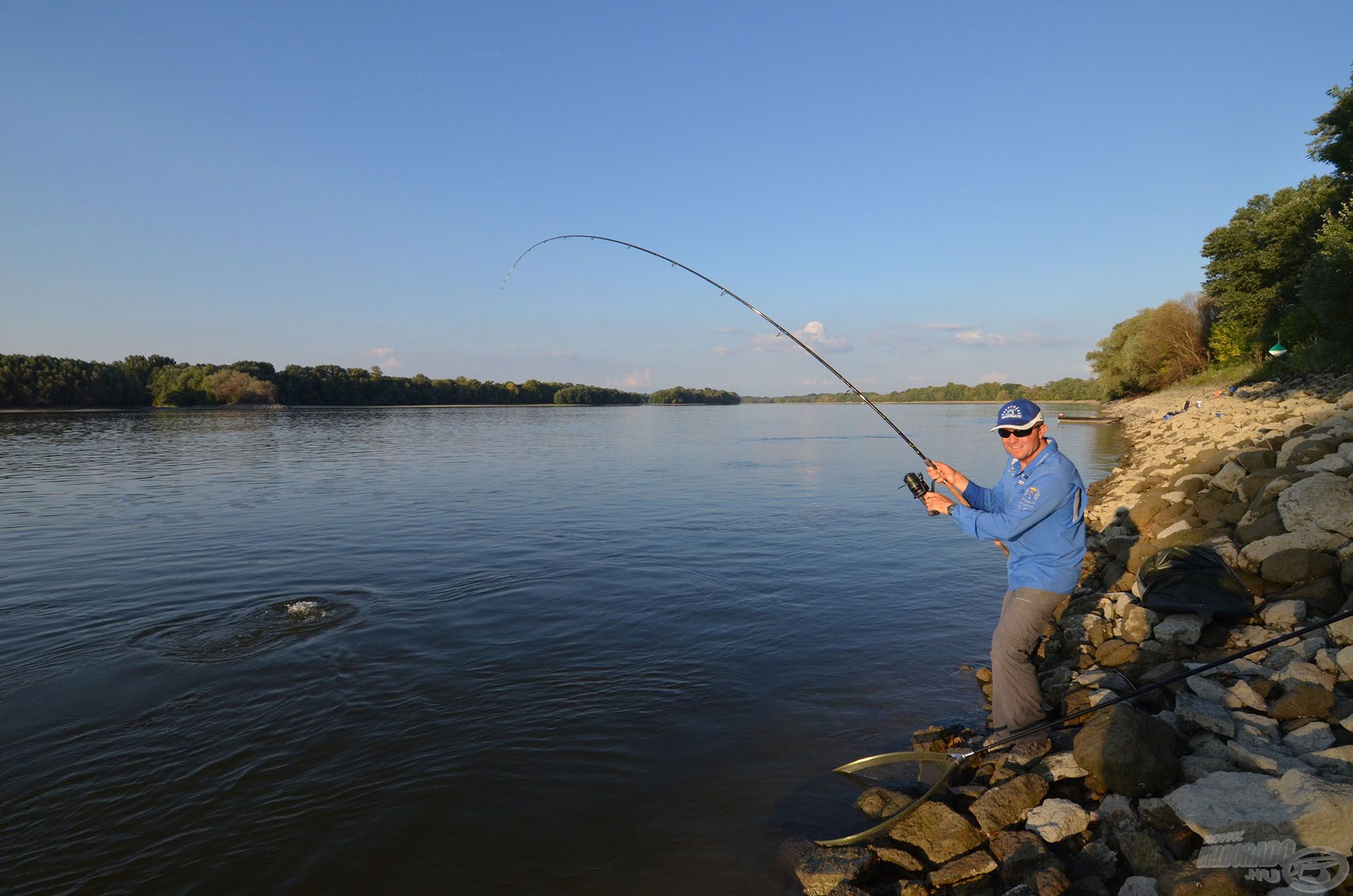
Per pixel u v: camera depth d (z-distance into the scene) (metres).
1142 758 3.71
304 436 38.31
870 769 4.36
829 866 3.45
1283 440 10.38
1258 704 4.26
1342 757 3.52
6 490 16.97
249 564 9.54
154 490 17.00
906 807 3.90
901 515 13.41
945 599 7.91
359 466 22.64
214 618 7.22
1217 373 40.50
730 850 3.71
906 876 3.48
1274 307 32.94
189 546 10.65
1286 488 6.75
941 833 3.64
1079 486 4.19
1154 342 52.44
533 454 27.52
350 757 4.55
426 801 4.10
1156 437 22.12
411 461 24.62
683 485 17.94
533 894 3.41
